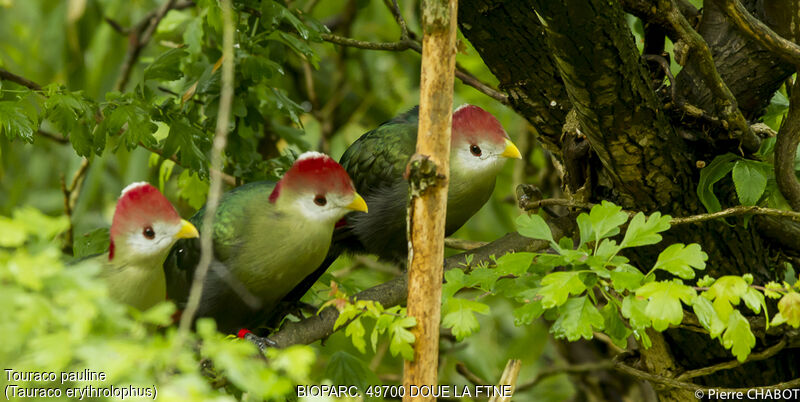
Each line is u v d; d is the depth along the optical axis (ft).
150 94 24.03
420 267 15.34
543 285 16.24
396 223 25.84
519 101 21.09
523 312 16.71
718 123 18.97
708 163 19.60
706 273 20.40
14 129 21.59
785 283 16.20
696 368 21.22
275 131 29.99
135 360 11.20
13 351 12.36
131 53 33.60
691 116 19.15
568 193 21.08
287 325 20.45
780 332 20.22
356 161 26.66
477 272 17.53
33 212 12.17
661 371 21.63
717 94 18.56
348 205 22.09
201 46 28.27
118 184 40.37
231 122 24.94
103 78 38.63
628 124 18.07
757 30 17.65
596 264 16.53
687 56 18.57
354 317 16.94
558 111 20.66
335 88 38.65
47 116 22.53
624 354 22.48
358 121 40.57
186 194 27.35
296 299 25.22
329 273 26.58
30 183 41.24
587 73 17.04
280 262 22.00
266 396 12.16
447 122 14.90
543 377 31.81
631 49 17.20
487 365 34.83
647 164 18.88
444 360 33.50
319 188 21.84
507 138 25.57
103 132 22.40
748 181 18.53
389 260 26.99
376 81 40.29
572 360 33.91
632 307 16.01
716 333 15.52
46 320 11.68
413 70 40.75
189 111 25.68
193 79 27.09
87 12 38.91
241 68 24.26
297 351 12.09
